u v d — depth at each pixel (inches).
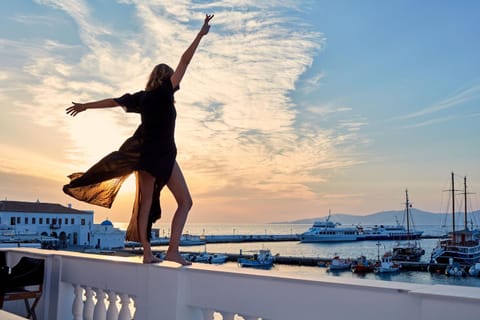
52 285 194.9
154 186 150.6
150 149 147.4
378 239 6427.2
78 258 180.2
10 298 189.8
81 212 4116.6
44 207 3934.5
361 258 2940.5
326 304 103.3
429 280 2630.4
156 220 155.9
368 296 96.3
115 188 163.8
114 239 4035.4
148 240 151.6
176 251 156.7
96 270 169.5
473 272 2738.7
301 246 5935.0
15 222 3695.9
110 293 164.2
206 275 130.6
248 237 7682.1
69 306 193.2
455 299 81.7
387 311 93.3
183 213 157.6
